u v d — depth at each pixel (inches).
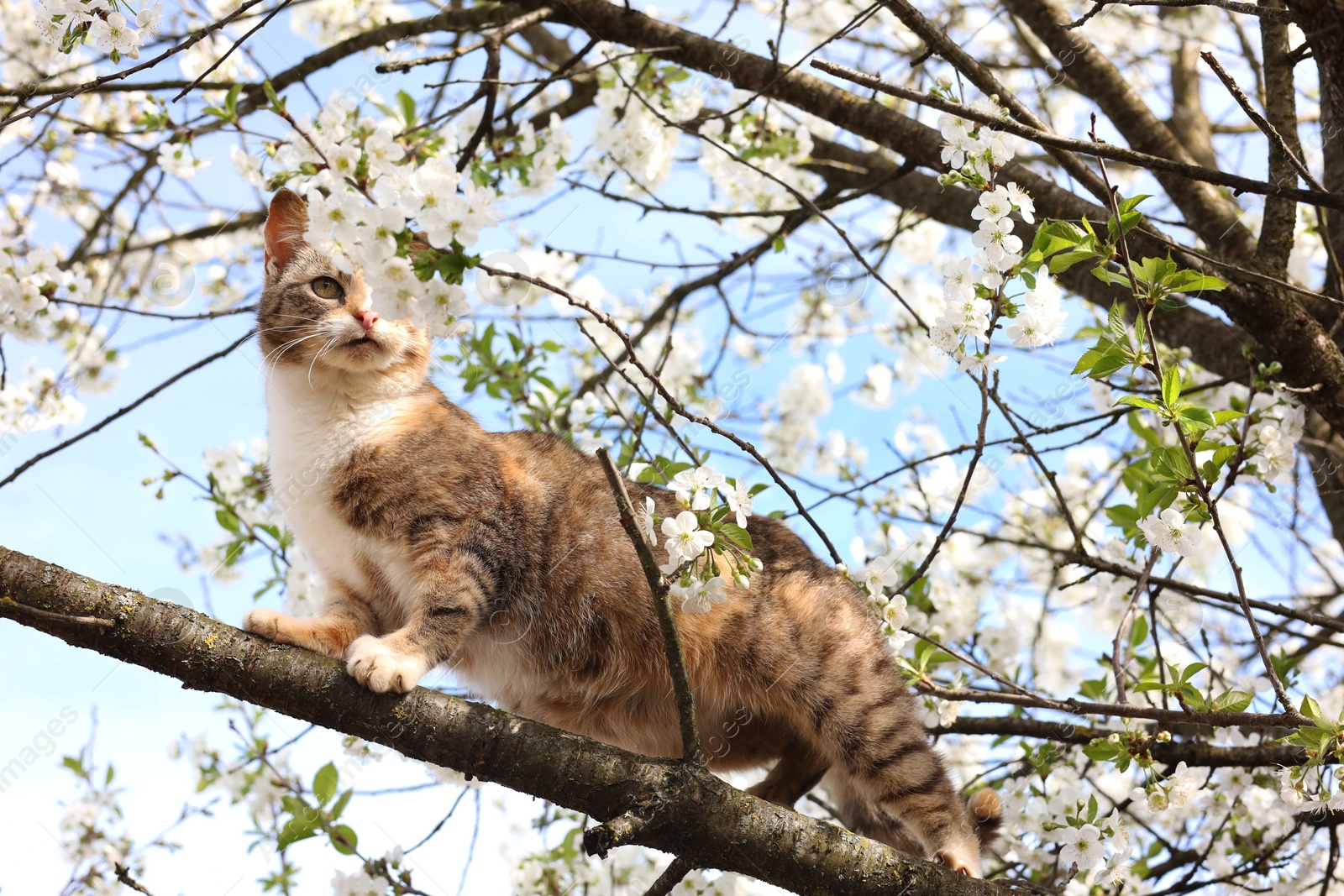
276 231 154.5
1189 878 160.9
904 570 204.8
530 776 107.8
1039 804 150.6
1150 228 142.9
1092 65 194.4
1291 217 151.7
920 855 147.8
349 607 143.4
